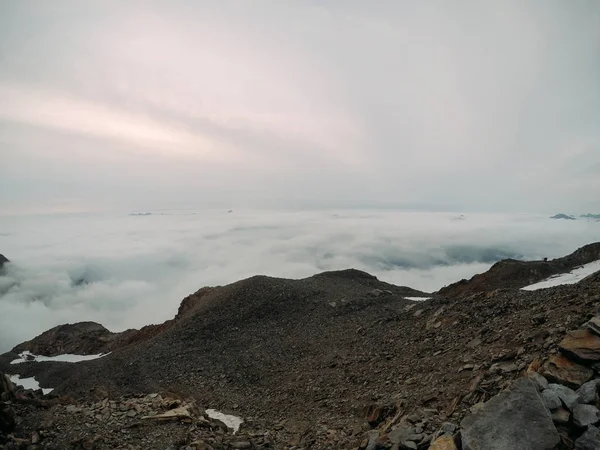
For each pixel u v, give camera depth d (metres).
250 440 19.14
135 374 46.00
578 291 25.95
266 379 38.28
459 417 14.45
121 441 16.41
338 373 32.97
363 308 55.53
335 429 21.09
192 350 50.75
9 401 18.55
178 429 17.94
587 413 10.83
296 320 55.22
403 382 24.91
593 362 12.65
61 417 17.72
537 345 18.75
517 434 10.76
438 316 36.09
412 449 12.88
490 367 18.94
